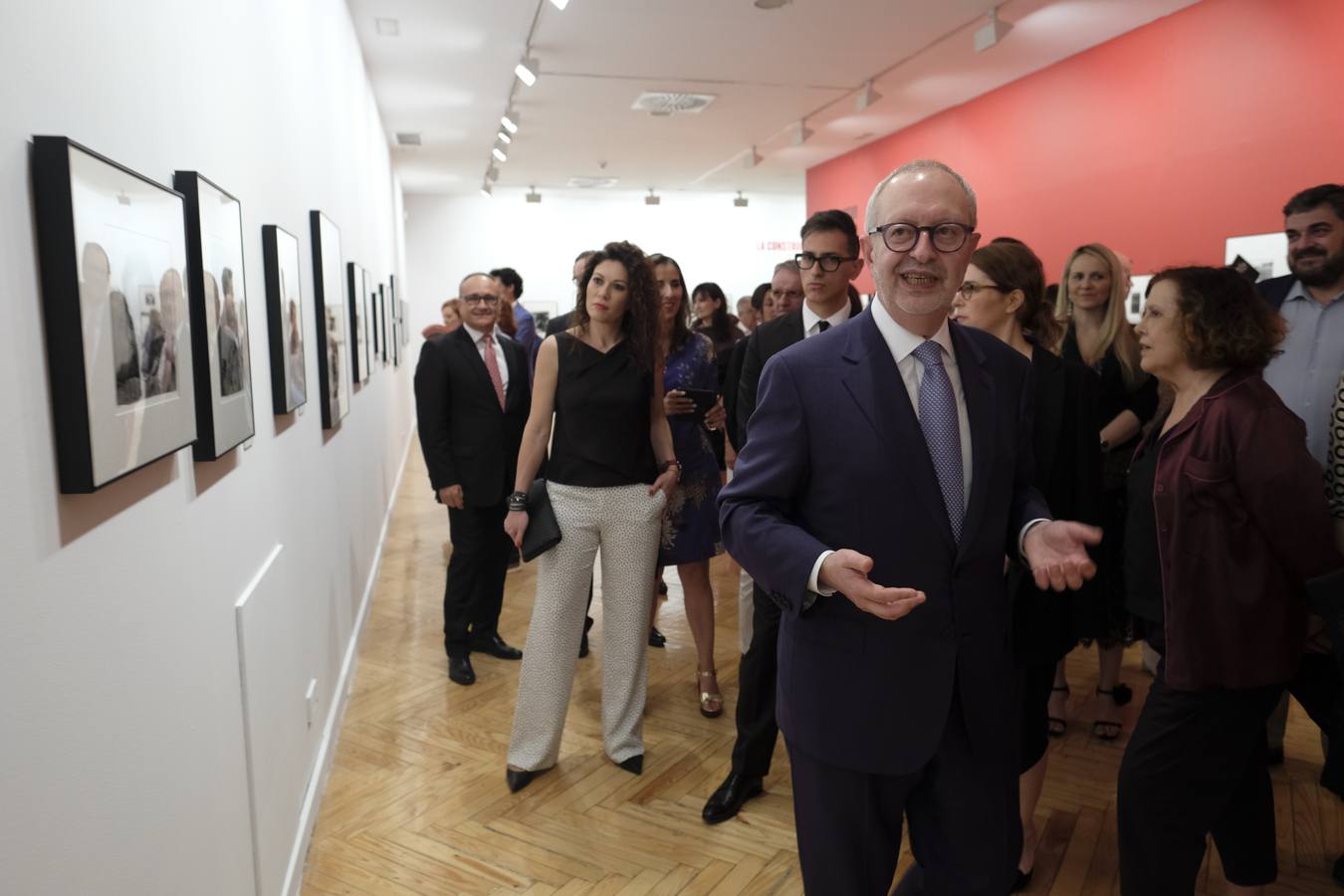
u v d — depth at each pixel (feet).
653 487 9.93
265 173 8.59
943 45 23.20
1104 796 9.34
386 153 32.78
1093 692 12.15
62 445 3.69
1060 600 7.01
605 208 52.85
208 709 5.60
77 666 3.77
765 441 5.28
